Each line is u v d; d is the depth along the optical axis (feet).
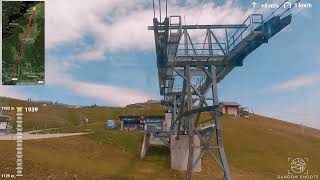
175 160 168.45
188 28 107.86
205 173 165.78
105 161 171.01
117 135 231.91
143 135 236.43
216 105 100.07
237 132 285.02
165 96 208.64
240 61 107.45
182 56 107.65
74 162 152.56
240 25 105.40
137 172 154.71
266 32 88.89
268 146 237.86
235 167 184.65
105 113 458.09
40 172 124.67
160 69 124.47
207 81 119.34
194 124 115.85
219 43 107.55
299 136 286.87
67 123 343.26
